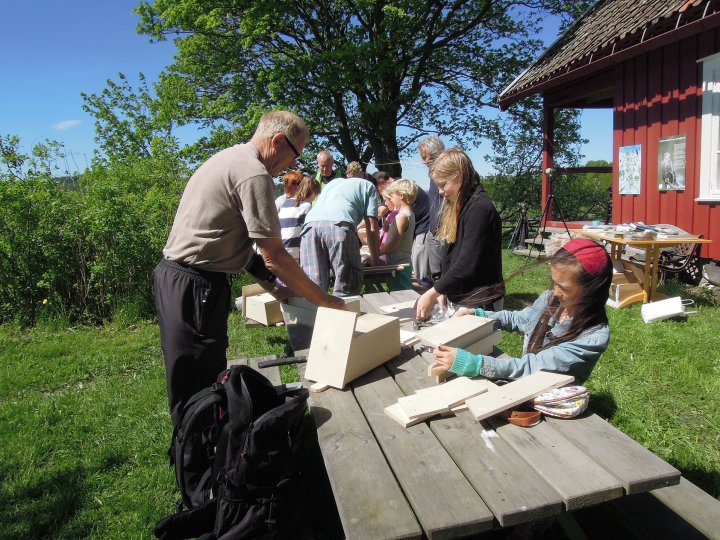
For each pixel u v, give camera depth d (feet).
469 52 58.85
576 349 6.35
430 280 15.40
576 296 6.48
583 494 4.40
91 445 10.61
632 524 5.99
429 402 6.07
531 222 43.88
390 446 5.46
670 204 22.17
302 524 6.48
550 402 5.63
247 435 6.00
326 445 5.69
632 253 23.99
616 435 5.29
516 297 21.15
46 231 19.39
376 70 51.88
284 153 8.21
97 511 8.61
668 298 17.62
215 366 8.18
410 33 54.75
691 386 11.46
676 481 4.62
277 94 54.08
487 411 5.47
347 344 7.09
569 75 24.45
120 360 15.52
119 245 19.51
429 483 4.79
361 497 4.76
